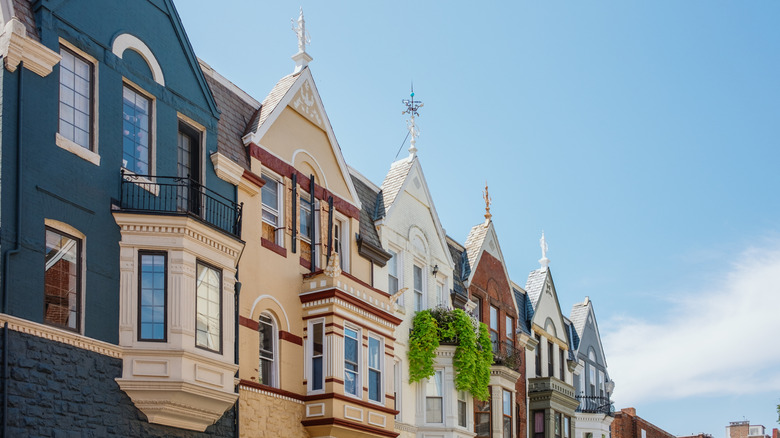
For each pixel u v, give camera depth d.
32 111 19.86
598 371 56.09
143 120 23.31
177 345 21.44
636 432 63.41
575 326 54.91
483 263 41.44
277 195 28.28
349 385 28.05
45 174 19.97
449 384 35.28
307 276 28.30
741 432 103.00
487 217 42.69
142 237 21.81
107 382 20.59
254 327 25.83
